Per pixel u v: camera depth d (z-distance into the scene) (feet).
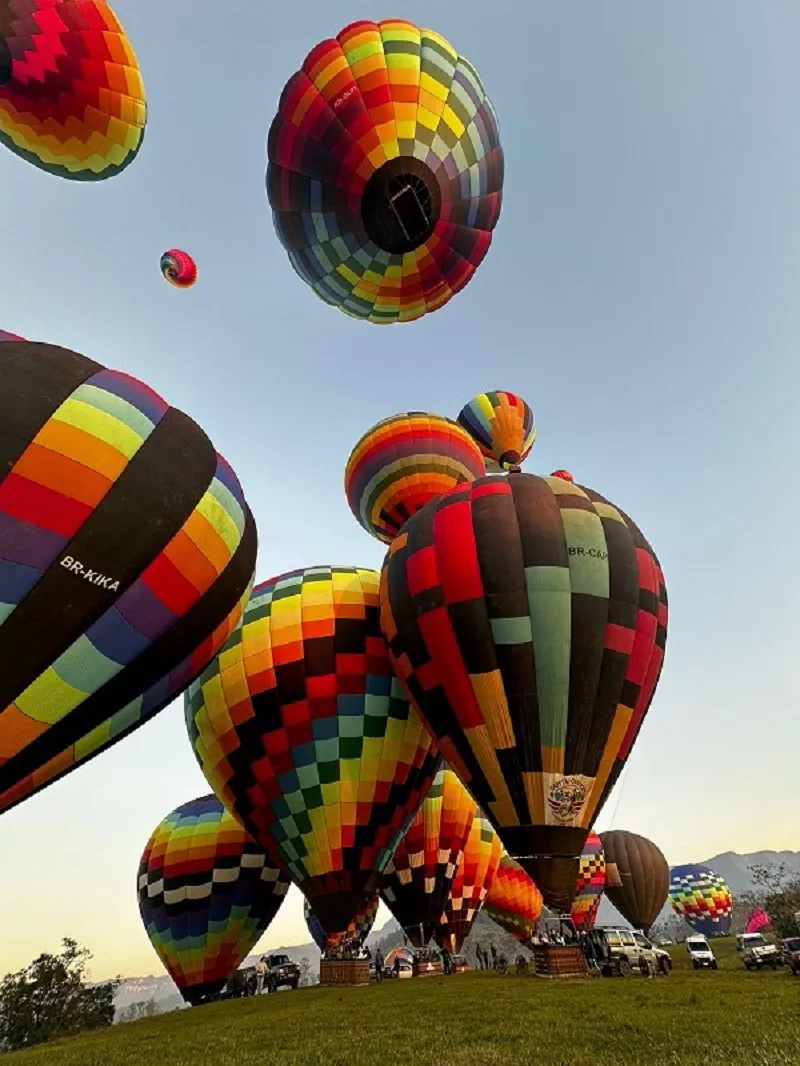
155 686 45.16
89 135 41.04
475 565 63.67
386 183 64.39
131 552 42.06
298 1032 39.81
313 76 67.15
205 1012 61.41
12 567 38.52
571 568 63.21
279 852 72.33
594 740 59.82
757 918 175.32
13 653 38.42
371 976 80.18
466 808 94.43
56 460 40.86
